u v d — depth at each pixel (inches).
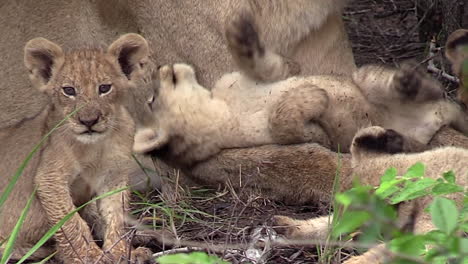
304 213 417.1
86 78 349.4
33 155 360.2
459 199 350.6
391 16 612.1
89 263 347.9
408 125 438.3
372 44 582.6
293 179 422.6
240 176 433.7
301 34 448.5
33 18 463.5
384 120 440.1
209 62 453.4
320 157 420.8
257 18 443.5
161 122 446.3
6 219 363.6
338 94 433.7
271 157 426.9
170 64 460.1
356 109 434.3
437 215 251.6
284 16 444.1
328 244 351.6
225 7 445.7
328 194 414.0
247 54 433.1
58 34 464.1
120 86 357.1
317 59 455.8
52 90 356.2
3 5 463.8
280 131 426.3
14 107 460.1
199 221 399.9
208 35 451.8
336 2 448.5
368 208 246.1
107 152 357.7
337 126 432.1
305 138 427.2
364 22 604.7
